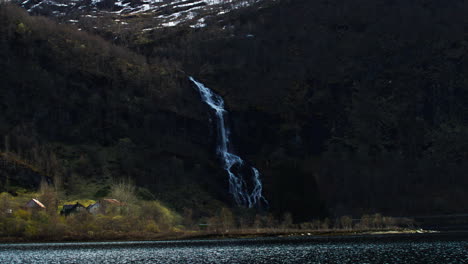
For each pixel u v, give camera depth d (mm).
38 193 134750
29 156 160500
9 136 167375
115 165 174000
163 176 175375
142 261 75938
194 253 85375
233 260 75812
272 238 113312
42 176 147750
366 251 83500
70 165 165125
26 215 111000
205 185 179000
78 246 97438
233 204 174750
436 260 70812
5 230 107188
